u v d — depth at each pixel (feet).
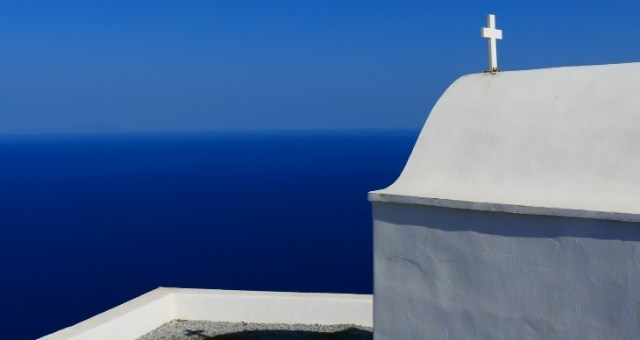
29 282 102.06
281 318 32.99
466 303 20.52
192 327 32.55
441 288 20.99
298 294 33.50
